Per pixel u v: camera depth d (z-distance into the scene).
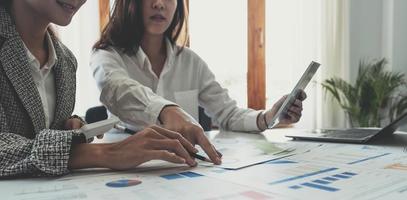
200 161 0.56
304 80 0.94
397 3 3.12
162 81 1.28
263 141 0.82
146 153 0.51
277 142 0.80
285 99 1.01
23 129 0.66
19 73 0.64
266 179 0.44
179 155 0.53
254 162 0.55
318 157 0.59
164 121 0.76
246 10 3.02
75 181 0.45
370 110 2.91
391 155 0.60
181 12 1.36
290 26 3.04
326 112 3.08
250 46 3.03
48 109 0.78
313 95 3.03
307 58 3.03
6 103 0.63
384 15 3.24
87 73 2.53
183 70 1.34
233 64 3.00
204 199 0.36
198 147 0.62
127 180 0.45
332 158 0.58
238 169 0.50
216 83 1.35
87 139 0.56
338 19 3.11
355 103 2.94
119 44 1.25
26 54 0.67
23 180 0.46
